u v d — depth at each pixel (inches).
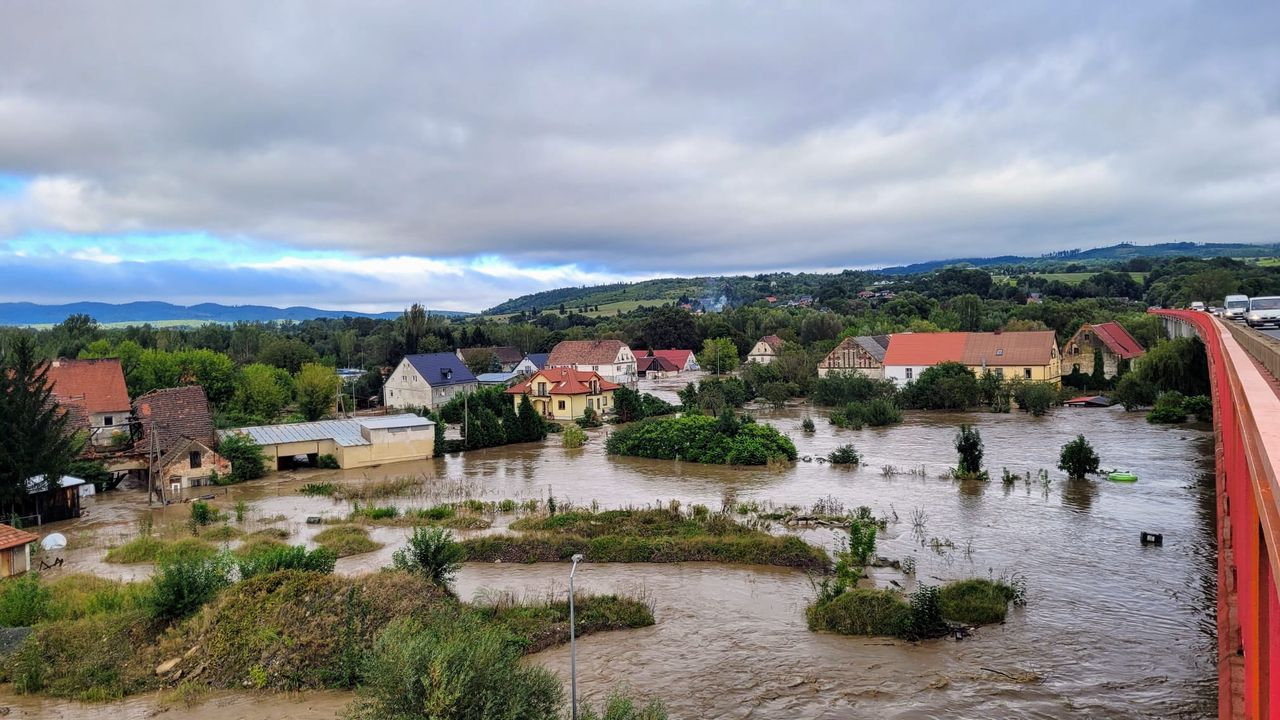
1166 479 1684.3
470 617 901.2
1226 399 845.2
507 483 1939.0
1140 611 965.8
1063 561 1162.6
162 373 3029.0
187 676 844.0
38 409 1678.2
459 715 574.9
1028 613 974.4
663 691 805.9
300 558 1053.8
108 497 1934.1
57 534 1434.5
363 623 896.3
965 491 1647.4
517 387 3245.6
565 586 1141.7
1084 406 2930.6
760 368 3695.9
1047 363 3181.6
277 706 783.7
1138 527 1328.7
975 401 2992.1
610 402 3218.5
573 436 2516.0
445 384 3663.9
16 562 1208.2
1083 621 943.0
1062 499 1542.8
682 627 986.1
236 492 1930.4
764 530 1396.4
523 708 601.6
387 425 2327.8
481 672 608.7
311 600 922.1
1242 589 514.3
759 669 854.5
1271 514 274.8
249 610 910.4
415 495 1820.9
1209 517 1375.5
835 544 1305.4
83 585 1114.7
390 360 4926.2
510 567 1253.1
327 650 861.2
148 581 1153.4
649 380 4906.5
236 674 842.8
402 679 601.0
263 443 2167.8
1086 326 3548.2
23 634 913.5
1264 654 388.8
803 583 1145.4
